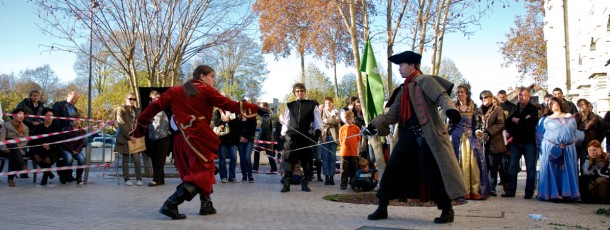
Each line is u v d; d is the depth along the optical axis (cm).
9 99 5072
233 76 5019
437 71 866
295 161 925
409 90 564
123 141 1004
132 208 679
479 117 852
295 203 757
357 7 887
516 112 884
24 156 1076
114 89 4288
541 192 835
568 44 2658
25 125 1060
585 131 941
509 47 3650
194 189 581
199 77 609
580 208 750
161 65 1389
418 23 883
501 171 945
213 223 562
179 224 554
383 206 590
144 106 1078
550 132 830
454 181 538
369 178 934
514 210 707
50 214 618
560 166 821
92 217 598
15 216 598
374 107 814
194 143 583
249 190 944
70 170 1107
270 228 532
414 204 738
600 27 1869
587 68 2189
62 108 1127
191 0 1329
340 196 837
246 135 1112
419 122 552
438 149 543
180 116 587
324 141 1098
